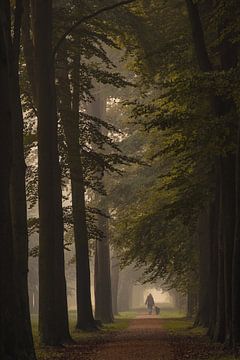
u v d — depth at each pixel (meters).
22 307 16.05
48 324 21.86
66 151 27.59
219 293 21.86
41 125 22.56
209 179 24.28
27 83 27.48
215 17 18.30
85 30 26.19
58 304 23.75
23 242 18.00
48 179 22.38
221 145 18.25
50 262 22.12
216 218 25.95
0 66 12.49
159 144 32.50
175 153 19.66
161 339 25.22
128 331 32.59
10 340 12.50
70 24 26.89
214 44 20.16
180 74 21.64
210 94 18.81
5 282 12.43
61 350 20.38
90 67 28.62
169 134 20.14
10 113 12.64
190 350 19.28
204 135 17.95
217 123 17.78
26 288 17.48
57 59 26.78
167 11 27.91
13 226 17.98
